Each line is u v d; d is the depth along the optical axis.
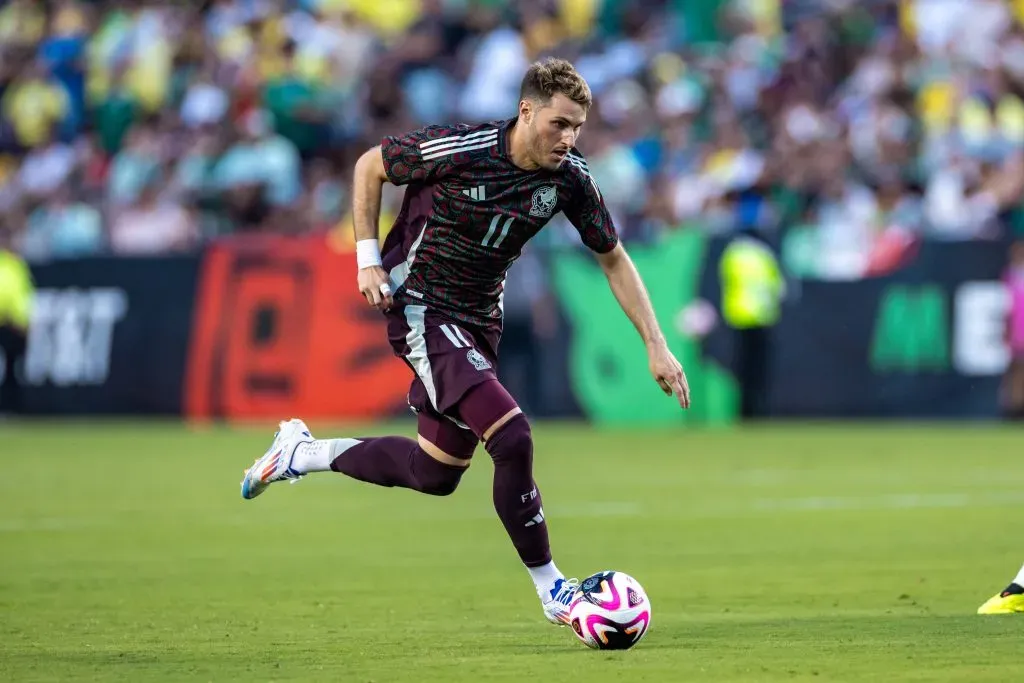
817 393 57.62
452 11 82.44
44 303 65.25
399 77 79.56
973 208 63.56
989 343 55.50
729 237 58.19
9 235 79.44
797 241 58.06
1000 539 28.86
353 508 36.00
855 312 57.25
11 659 17.23
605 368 58.84
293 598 22.56
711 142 69.81
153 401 63.38
